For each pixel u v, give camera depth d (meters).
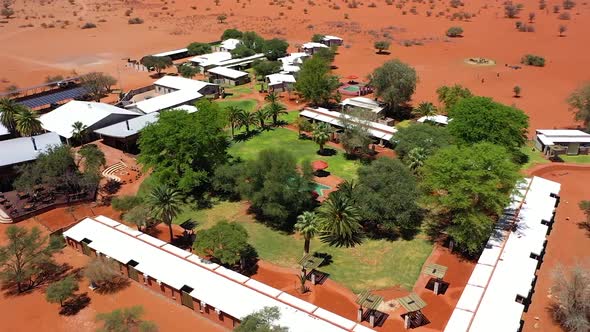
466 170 65.38
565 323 54.06
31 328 56.66
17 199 86.12
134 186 91.56
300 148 105.88
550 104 129.00
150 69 166.88
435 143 86.44
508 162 67.00
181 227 77.12
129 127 106.56
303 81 125.56
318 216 70.12
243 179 77.06
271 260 68.19
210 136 82.62
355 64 173.25
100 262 63.59
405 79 118.50
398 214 69.50
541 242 66.44
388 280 63.31
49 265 67.38
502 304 54.72
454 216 68.06
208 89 141.00
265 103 135.38
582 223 76.12
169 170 80.50
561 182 89.62
